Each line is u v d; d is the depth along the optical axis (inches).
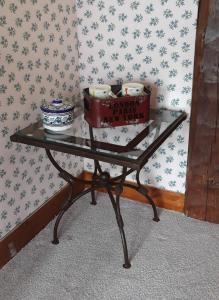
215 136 68.1
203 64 63.5
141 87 63.6
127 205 81.9
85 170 87.2
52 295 58.8
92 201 81.7
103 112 60.7
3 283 61.0
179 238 71.6
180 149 74.1
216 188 72.4
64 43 70.6
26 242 70.3
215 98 64.9
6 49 56.6
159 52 68.1
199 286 60.3
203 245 69.6
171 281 61.4
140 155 53.6
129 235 72.4
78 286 60.5
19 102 61.8
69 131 62.4
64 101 69.4
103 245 69.9
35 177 70.1
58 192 78.6
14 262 65.6
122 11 68.1
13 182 64.4
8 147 61.4
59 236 72.2
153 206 75.4
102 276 62.4
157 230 73.9
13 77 59.2
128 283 61.1
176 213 79.2
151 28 67.0
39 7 61.9
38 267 64.5
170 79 69.2
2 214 63.2
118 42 70.9
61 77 71.7
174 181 77.6
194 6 62.2
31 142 58.5
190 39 64.6
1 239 63.8
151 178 79.7
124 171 61.9
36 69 64.2
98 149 56.1
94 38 72.8
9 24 56.2
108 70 74.3
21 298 58.2
